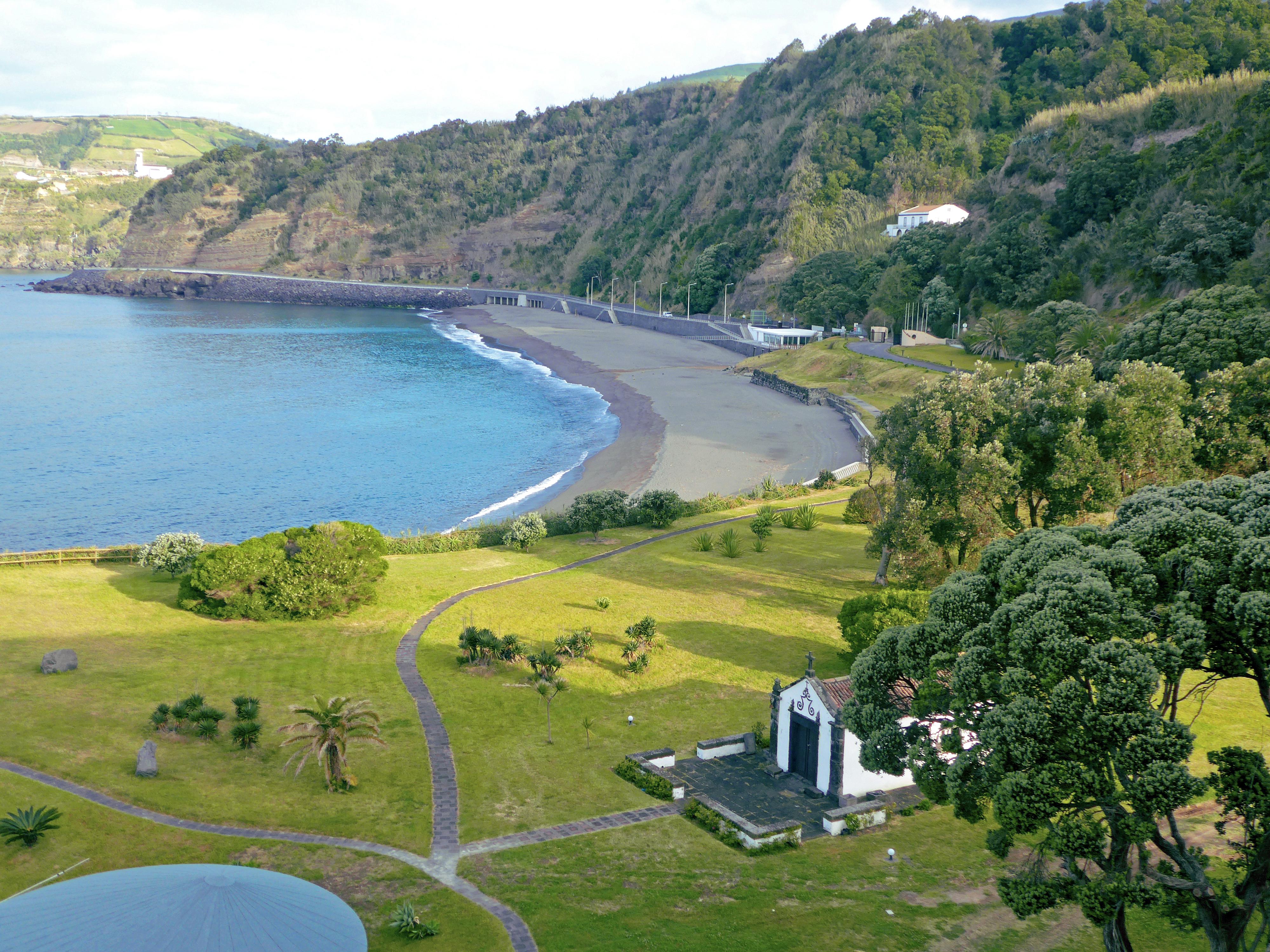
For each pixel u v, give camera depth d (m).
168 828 31.94
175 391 167.38
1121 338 99.62
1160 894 21.08
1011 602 23.75
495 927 27.06
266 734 41.06
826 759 36.81
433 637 56.34
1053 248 175.62
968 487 54.66
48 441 126.25
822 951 26.00
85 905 21.31
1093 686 21.95
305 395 166.00
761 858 31.88
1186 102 185.12
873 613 49.16
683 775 38.72
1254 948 21.84
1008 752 22.16
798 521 83.56
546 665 49.25
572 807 35.94
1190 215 139.25
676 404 152.75
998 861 31.53
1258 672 22.06
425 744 41.47
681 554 75.50
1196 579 22.14
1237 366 68.44
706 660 52.72
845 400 146.50
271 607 58.09
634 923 27.38
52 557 67.06
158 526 90.69
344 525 63.09
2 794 31.70
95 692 43.81
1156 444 58.53
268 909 21.89
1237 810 22.19
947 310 185.25
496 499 101.62
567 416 147.75
